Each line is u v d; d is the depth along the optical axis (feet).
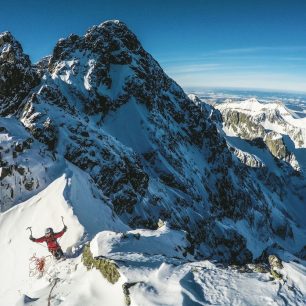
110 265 42.83
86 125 167.12
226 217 359.46
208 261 47.14
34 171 103.04
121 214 148.77
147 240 58.29
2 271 63.57
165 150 285.64
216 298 37.55
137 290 38.50
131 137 273.33
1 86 180.14
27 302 43.04
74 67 277.03
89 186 97.45
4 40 189.16
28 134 115.65
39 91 189.06
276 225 531.91
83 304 40.14
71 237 65.36
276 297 37.40
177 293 37.88
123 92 288.51
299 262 51.52
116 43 307.17
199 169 343.46
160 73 361.51
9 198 96.32
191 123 374.43
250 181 521.24
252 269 43.68
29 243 65.77
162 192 223.30
